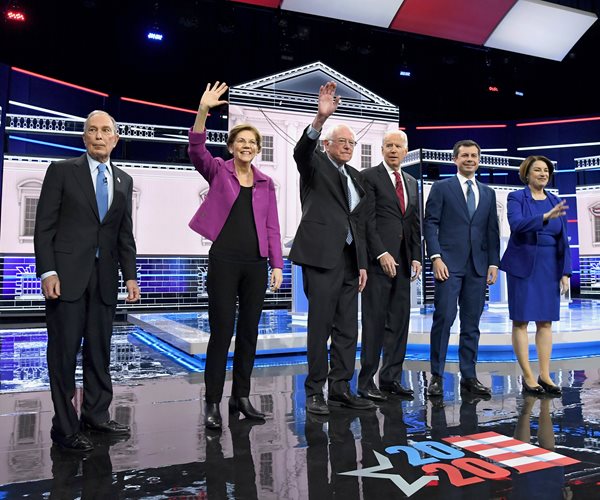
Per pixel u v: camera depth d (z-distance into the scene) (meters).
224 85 2.73
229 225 2.69
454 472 1.96
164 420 2.77
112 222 2.46
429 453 2.18
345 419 2.71
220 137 12.19
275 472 1.97
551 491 1.78
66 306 2.28
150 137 11.46
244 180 2.78
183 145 12.42
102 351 2.51
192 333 5.89
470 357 3.39
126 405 3.13
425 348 5.40
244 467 2.03
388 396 3.24
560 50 12.54
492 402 3.08
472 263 3.36
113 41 13.00
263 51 14.16
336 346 3.01
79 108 13.18
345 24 11.46
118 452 2.22
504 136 16.38
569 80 15.66
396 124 12.48
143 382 3.91
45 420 2.78
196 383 3.86
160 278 11.29
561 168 15.90
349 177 3.02
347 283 3.00
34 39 12.22
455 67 14.77
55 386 2.28
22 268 10.16
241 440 2.38
